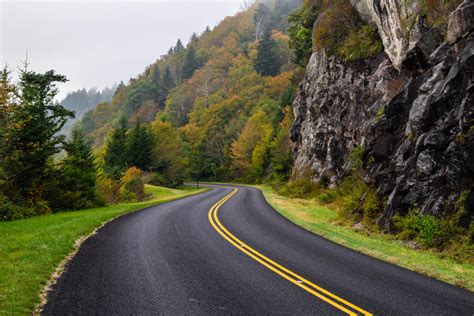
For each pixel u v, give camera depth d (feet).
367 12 88.28
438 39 53.26
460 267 32.09
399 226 46.96
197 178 290.97
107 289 23.30
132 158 202.59
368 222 55.31
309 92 130.72
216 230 46.52
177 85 465.47
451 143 42.60
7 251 33.04
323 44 105.70
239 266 29.53
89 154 120.26
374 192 58.59
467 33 44.34
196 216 60.13
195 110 358.23
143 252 33.65
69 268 28.04
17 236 41.83
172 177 217.56
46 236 39.68
